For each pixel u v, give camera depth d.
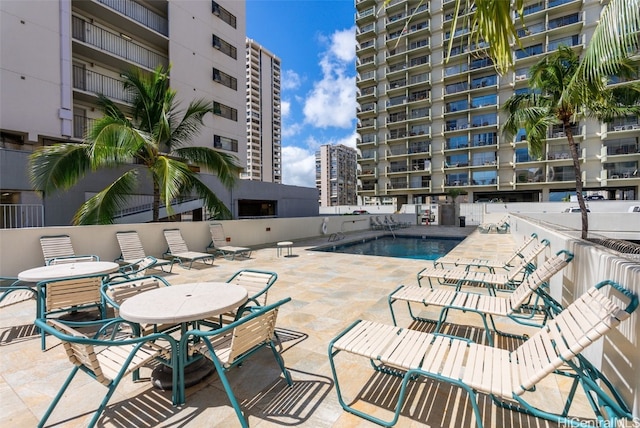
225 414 2.15
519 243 10.28
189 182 9.33
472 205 28.91
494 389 1.72
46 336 3.48
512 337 3.34
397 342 2.32
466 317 3.94
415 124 41.62
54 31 13.27
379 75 44.47
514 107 10.73
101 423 2.05
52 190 8.02
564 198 32.00
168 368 2.65
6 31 12.00
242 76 23.81
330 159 110.81
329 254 9.50
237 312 2.94
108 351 2.36
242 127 23.78
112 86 16.38
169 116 10.55
